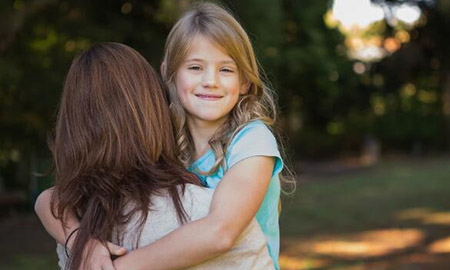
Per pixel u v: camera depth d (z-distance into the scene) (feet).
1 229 32.76
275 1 34.30
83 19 37.47
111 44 5.81
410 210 38.52
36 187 39.04
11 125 42.09
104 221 5.21
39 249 27.89
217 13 5.92
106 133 5.32
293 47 54.60
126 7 38.65
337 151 91.45
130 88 5.49
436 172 63.52
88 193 5.33
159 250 4.99
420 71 50.55
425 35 37.50
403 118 92.43
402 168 70.23
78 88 5.54
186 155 6.02
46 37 40.19
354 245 28.04
